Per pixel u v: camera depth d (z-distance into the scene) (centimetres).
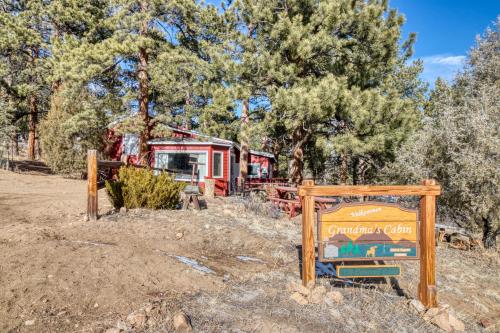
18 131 3183
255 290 538
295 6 1571
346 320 491
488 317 621
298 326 448
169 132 2125
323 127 1694
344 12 1518
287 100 1379
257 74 1552
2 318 389
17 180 1841
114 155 2261
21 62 2781
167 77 2142
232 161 2344
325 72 1667
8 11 2898
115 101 2134
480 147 1123
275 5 1598
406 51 1966
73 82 1941
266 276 606
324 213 566
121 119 2152
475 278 807
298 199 1350
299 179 1812
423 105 2886
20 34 2497
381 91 1731
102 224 813
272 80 1592
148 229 809
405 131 1516
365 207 572
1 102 2467
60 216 918
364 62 1658
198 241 786
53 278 471
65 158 2144
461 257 950
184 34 2489
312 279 567
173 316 424
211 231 847
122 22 2008
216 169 2062
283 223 1055
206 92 1856
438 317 536
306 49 1426
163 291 489
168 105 2511
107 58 1905
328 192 568
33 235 655
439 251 971
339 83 1452
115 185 983
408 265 793
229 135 2158
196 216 957
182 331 399
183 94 2389
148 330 397
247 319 445
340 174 2295
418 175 1277
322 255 563
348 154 1800
